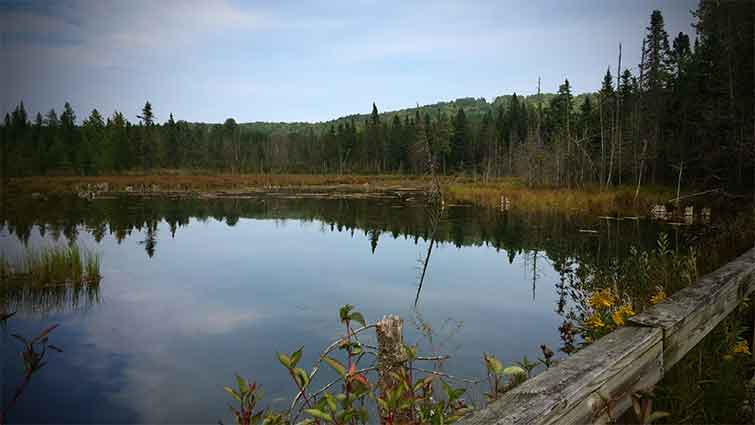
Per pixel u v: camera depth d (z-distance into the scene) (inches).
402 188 1862.7
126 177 2230.6
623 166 1299.2
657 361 61.9
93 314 299.9
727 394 91.5
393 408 64.4
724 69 844.6
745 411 89.9
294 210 994.1
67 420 160.1
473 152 2765.7
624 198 892.6
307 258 481.1
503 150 2642.7
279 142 3767.2
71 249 425.4
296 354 63.7
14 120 2063.2
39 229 698.2
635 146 1225.4
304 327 258.1
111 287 370.6
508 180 1708.9
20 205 1037.2
